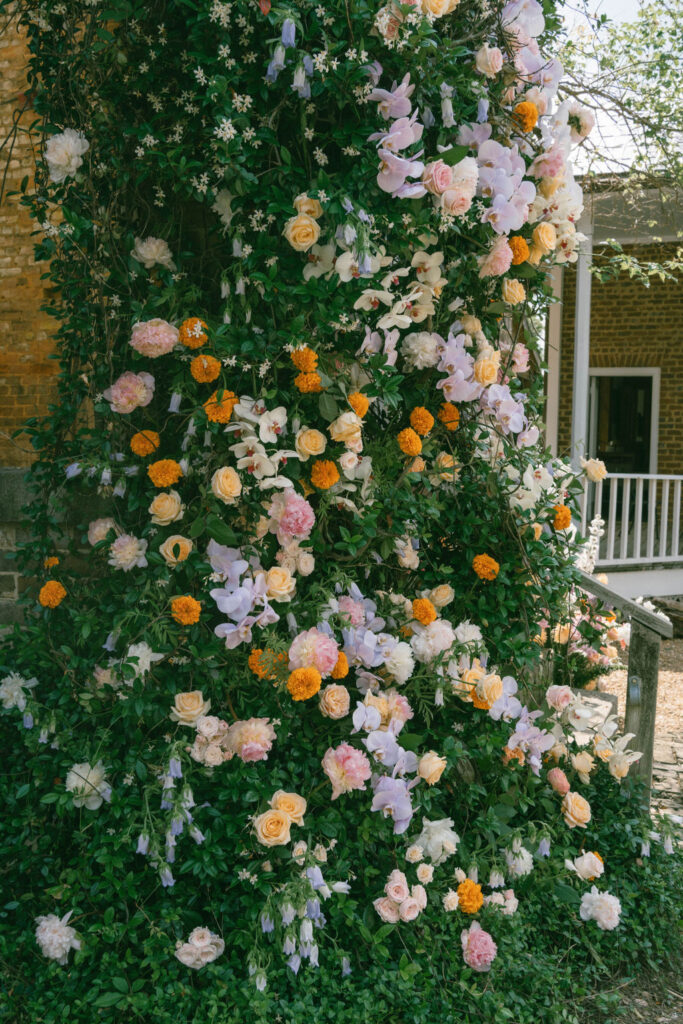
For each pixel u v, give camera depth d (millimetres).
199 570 2709
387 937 2926
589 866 3340
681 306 12273
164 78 2842
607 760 3881
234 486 2656
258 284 2768
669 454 12539
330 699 2777
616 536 11125
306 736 2945
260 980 2508
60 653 2971
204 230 3031
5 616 3566
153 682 2832
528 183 3145
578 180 8320
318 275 2793
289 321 2844
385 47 2791
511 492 3336
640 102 7848
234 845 2736
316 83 2668
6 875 2963
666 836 3777
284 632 2846
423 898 2797
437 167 2812
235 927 2705
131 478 2932
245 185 2684
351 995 2662
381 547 3070
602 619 5000
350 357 2924
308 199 2725
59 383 3070
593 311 12766
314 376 2705
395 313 2885
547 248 3281
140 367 2988
